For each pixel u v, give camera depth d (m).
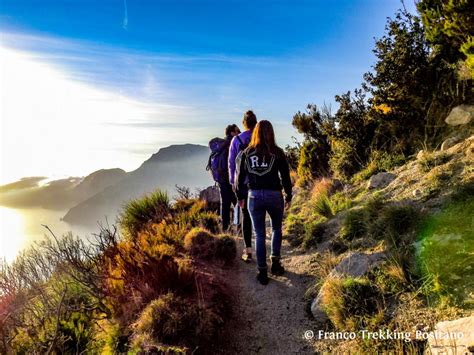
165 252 5.00
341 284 3.64
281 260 5.30
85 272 4.54
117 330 3.66
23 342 3.98
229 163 5.38
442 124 6.26
